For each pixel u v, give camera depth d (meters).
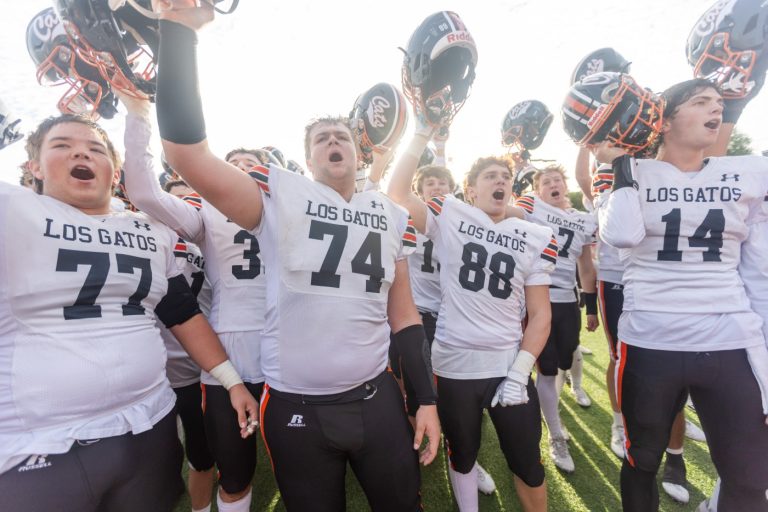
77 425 1.12
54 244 1.18
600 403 3.39
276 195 1.35
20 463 1.05
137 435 1.23
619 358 1.83
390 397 1.48
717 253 1.64
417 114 1.77
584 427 3.01
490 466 2.58
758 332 1.59
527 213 3.27
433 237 2.04
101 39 1.09
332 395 1.37
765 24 1.75
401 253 1.60
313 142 1.48
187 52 1.08
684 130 1.67
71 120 1.29
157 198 1.45
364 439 1.38
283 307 1.34
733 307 1.60
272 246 1.36
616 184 1.72
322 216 1.38
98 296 1.23
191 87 1.09
